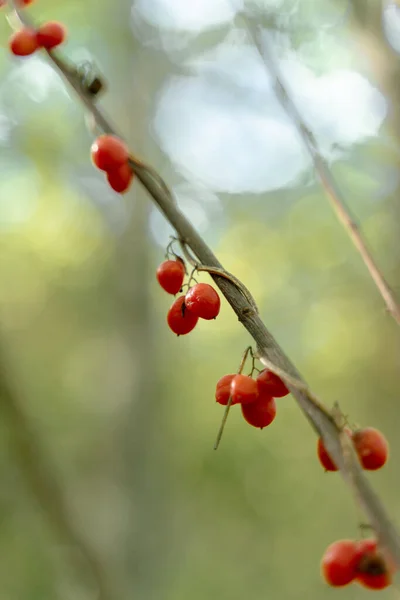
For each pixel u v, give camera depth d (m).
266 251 2.27
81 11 1.63
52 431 1.99
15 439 0.94
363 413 2.09
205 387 2.43
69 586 1.14
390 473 1.37
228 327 2.48
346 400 2.23
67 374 2.35
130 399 1.68
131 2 1.72
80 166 1.88
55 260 2.38
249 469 2.22
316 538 1.99
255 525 2.05
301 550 1.94
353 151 1.18
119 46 1.77
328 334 2.27
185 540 1.90
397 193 1.06
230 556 1.90
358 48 0.92
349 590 1.61
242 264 2.32
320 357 2.34
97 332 2.39
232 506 2.11
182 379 2.41
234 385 0.38
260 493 2.16
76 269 2.40
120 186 0.41
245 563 1.89
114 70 1.83
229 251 2.31
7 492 1.33
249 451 2.26
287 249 2.18
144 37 1.79
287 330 2.37
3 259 2.36
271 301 2.35
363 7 0.84
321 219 2.07
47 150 1.78
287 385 0.36
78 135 1.80
